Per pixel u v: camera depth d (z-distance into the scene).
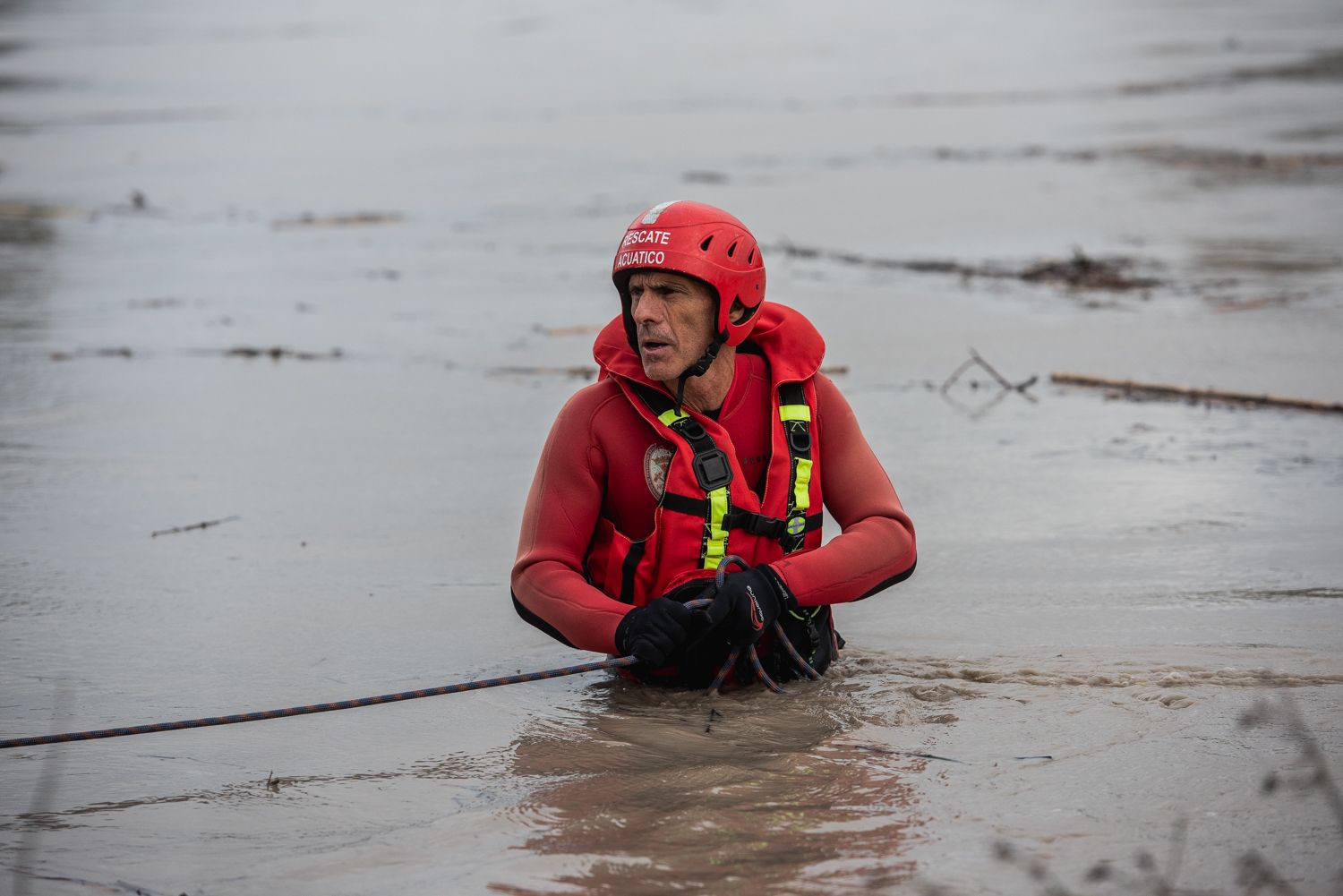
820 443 10.93
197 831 8.58
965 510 16.19
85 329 29.11
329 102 82.06
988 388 22.56
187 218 46.06
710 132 65.44
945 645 11.79
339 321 29.67
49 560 14.91
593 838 8.22
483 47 116.69
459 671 11.59
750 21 136.25
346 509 16.72
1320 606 12.53
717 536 10.36
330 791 9.15
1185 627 12.08
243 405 22.41
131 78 96.00
